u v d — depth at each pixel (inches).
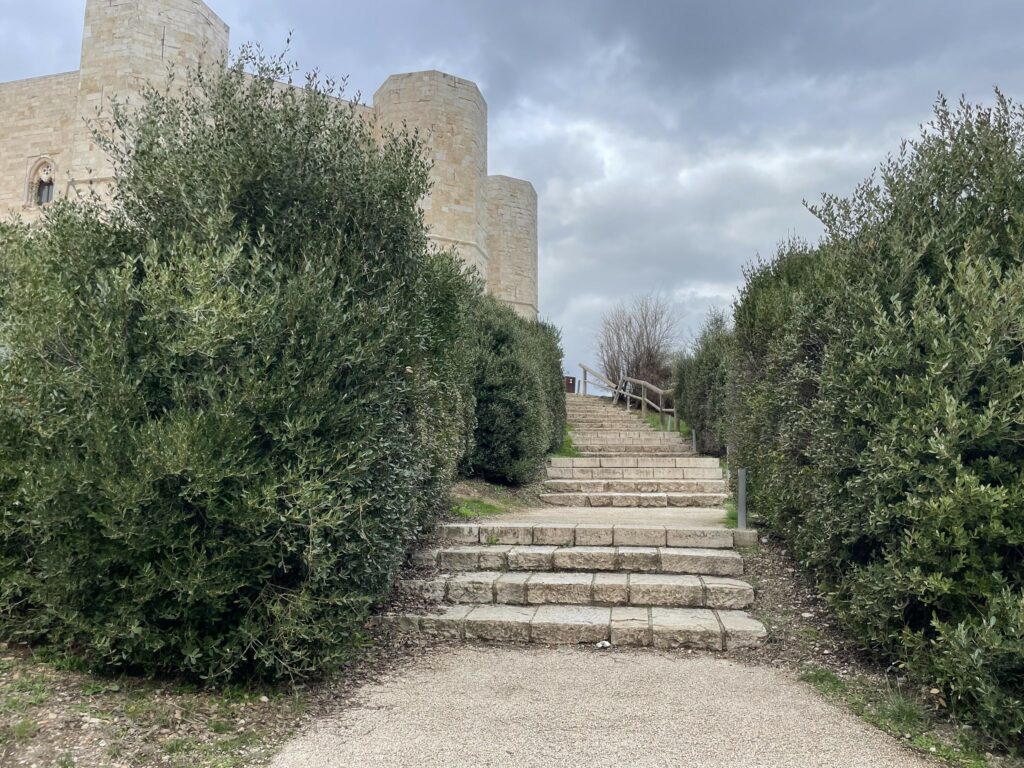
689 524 299.4
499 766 125.0
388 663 184.5
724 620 203.9
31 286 164.9
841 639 188.9
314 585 155.7
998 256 166.4
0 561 161.2
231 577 147.6
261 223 176.1
